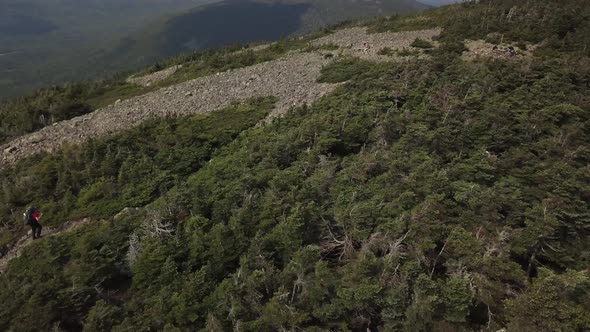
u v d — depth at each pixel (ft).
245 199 48.21
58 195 63.00
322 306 34.12
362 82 77.87
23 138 88.43
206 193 52.85
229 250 41.68
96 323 35.17
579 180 45.93
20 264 47.24
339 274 36.60
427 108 61.00
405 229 37.60
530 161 50.08
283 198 46.65
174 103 96.89
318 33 167.02
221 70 127.44
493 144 54.39
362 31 143.54
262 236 42.34
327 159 55.26
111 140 74.64
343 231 41.78
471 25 108.99
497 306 32.27
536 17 104.17
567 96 65.41
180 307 35.76
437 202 40.37
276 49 147.23
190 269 40.73
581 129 57.31
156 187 59.82
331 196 46.96
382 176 46.83
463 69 75.72
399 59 97.66
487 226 39.19
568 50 87.66
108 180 62.90
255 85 99.71
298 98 84.99
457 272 34.17
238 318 33.99
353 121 61.52
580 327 28.60
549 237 38.14
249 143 66.85
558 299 29.96
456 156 51.31
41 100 119.44
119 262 43.93
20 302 38.68
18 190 64.64
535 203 43.21
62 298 38.17
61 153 74.43
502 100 64.08
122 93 129.08
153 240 44.27
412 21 135.95
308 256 37.52
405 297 32.19
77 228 53.16
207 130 75.82
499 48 92.32
